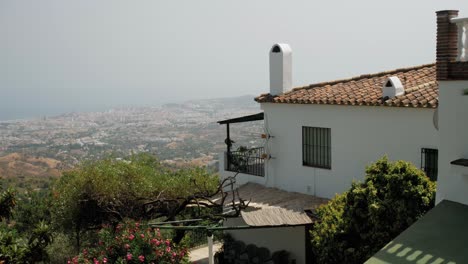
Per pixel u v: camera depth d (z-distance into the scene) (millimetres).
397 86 14734
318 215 13688
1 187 13359
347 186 16172
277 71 18953
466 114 9570
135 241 12875
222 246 18328
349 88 17344
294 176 18078
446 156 10000
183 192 19297
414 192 10875
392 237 10906
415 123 14062
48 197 24906
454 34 9773
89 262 12742
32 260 11859
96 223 18672
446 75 9805
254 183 19859
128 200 18594
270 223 13516
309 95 17562
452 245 8617
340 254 11773
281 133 18469
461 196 9781
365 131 15445
